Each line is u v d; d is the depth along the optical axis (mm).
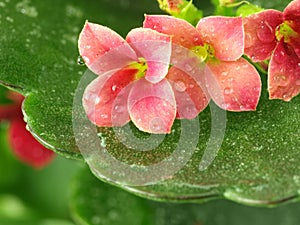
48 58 126
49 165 163
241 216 144
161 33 109
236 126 116
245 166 110
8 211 163
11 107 146
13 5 135
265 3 137
